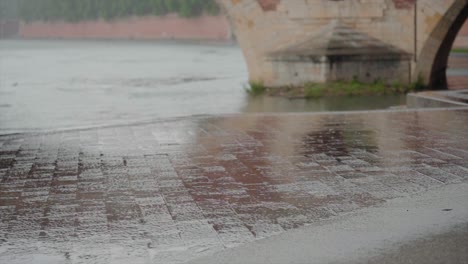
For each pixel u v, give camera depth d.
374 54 37.31
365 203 9.26
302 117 18.38
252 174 11.23
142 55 87.50
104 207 9.44
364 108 30.89
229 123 17.45
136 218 8.87
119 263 7.21
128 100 37.66
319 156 12.62
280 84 38.62
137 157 12.99
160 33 134.75
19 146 14.73
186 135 15.55
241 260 7.06
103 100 37.91
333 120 17.64
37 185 10.86
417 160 12.05
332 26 38.03
